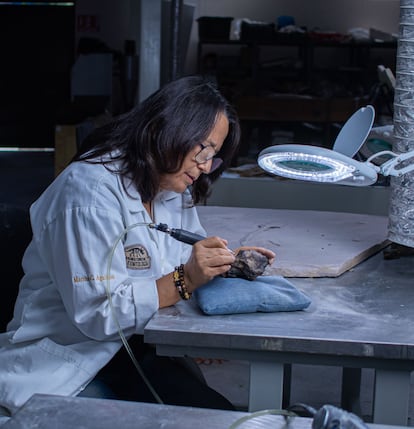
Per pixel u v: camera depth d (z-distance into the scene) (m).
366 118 1.53
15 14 9.25
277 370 1.50
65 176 1.70
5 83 9.42
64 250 1.62
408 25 1.85
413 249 2.12
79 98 6.46
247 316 1.59
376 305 1.69
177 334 1.47
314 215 2.60
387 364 1.47
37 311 1.74
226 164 1.96
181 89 1.67
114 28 9.41
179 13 4.91
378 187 3.24
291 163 1.47
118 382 1.85
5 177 7.80
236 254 1.71
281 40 8.54
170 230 1.67
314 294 1.77
